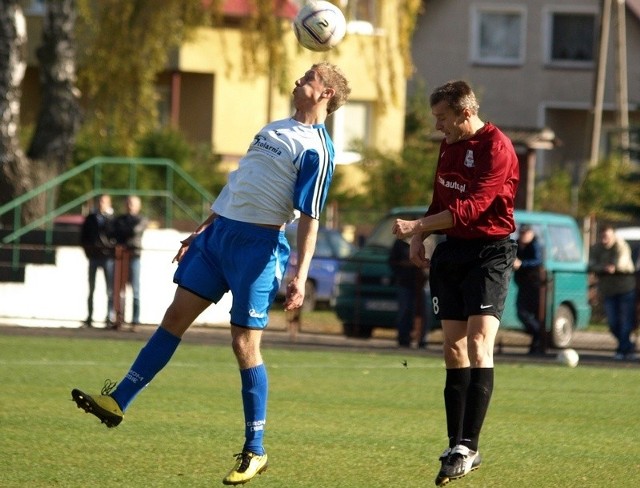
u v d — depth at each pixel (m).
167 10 61.59
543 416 26.98
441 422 25.30
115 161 60.16
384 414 26.39
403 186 76.69
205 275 17.84
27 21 84.31
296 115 18.06
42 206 58.00
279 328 51.91
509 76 117.06
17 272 52.31
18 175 57.91
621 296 45.34
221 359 37.69
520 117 117.06
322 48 20.05
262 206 17.61
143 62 62.41
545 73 116.69
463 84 18.47
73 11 59.72
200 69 83.31
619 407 28.84
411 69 65.50
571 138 118.31
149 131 64.88
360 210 74.25
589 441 23.45
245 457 17.58
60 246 52.78
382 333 54.50
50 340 42.47
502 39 117.38
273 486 18.33
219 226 17.89
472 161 18.38
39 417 24.36
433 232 18.73
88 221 49.97
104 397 17.58
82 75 63.53
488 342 18.25
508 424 25.56
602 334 53.50
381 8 67.00
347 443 22.34
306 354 40.97
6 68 57.88
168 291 52.12
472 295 18.34
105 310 52.62
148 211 66.56
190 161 75.50
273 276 17.81
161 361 17.91
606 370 38.91
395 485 18.56
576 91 116.50
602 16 100.25
